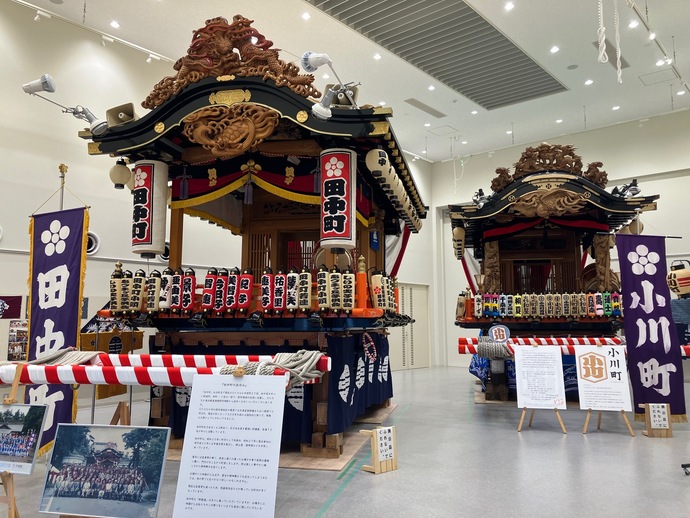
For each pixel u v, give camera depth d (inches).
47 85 162.4
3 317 235.0
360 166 185.0
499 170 276.7
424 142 466.9
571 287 314.0
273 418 89.0
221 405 91.5
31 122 261.7
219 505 84.7
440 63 334.0
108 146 170.4
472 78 352.5
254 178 179.5
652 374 201.9
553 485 127.9
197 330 171.2
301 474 138.2
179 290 167.2
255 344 168.9
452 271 515.2
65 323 156.5
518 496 119.9
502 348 211.9
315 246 224.7
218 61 158.7
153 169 172.9
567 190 256.5
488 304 271.6
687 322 351.9
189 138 163.2
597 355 194.7
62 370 122.8
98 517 86.5
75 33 282.2
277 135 169.0
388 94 374.6
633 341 202.5
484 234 298.4
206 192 183.0
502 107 396.8
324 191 154.9
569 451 163.2
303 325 158.7
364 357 203.5
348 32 298.8
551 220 283.3
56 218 163.3
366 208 209.6
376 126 150.0
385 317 181.0
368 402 209.6
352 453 159.9
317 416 154.9
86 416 230.7
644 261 205.0
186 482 87.0
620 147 427.2
